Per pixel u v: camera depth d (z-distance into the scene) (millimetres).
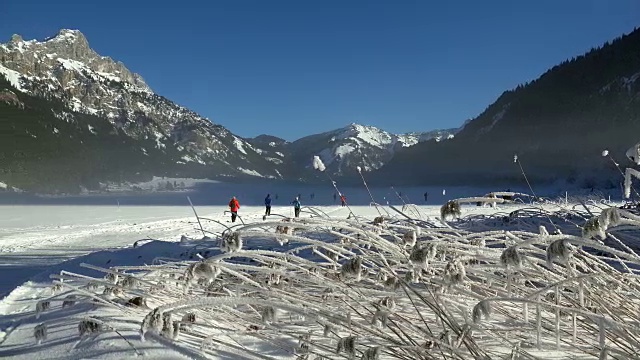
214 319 3070
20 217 33062
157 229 21062
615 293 2637
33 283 6480
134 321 3248
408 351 2490
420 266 2250
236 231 2301
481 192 70625
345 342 2039
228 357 2551
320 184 119062
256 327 2996
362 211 30938
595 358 2488
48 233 20375
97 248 14703
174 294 3631
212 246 9570
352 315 2984
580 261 2613
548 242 2531
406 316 2922
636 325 2369
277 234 2455
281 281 3217
